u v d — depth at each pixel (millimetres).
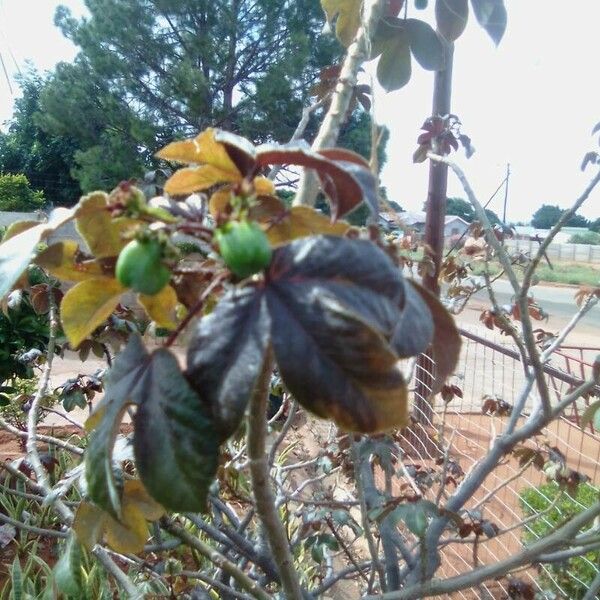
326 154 153
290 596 185
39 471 302
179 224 133
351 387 114
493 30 310
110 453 127
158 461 123
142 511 233
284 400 496
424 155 526
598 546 254
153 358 132
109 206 132
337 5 301
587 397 540
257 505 168
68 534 299
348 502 467
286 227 155
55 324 383
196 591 350
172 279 173
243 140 137
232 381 118
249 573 472
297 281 123
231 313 123
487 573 267
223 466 379
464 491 387
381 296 121
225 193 162
